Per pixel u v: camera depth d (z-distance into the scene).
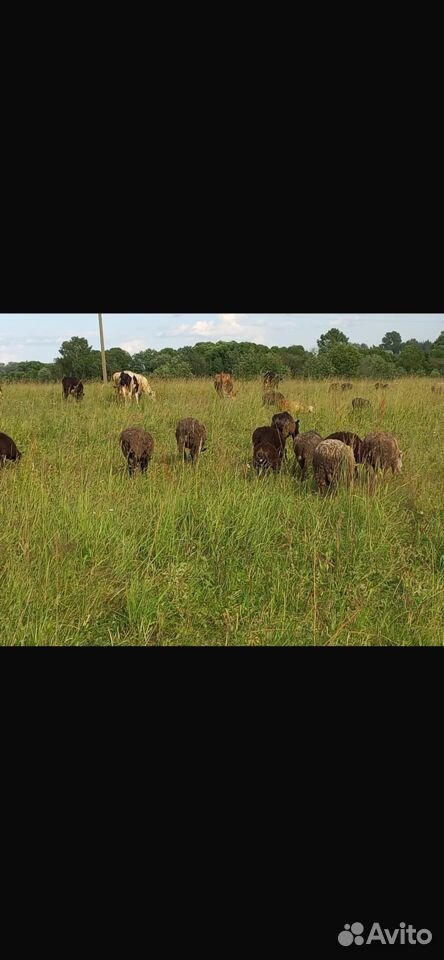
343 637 3.99
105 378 20.61
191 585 4.68
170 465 7.91
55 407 13.78
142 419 11.49
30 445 9.14
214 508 5.93
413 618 4.27
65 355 35.31
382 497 6.42
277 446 8.31
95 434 10.08
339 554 5.23
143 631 4.05
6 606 4.15
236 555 5.26
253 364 25.69
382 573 4.91
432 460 8.30
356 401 12.36
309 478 7.38
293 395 14.79
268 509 5.98
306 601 4.50
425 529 5.80
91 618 4.23
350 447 6.89
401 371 31.97
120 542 5.19
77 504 5.80
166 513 5.72
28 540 4.96
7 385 19.30
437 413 11.90
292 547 5.42
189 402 14.09
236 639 3.94
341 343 30.89
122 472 7.49
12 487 6.38
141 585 4.53
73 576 4.59
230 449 8.95
